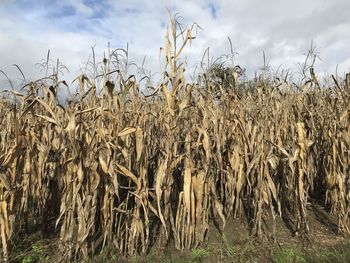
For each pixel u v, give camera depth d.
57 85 5.50
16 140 4.37
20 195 4.75
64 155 4.96
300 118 6.00
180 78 4.80
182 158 5.01
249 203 5.96
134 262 4.59
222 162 5.99
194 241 5.09
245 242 5.12
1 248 4.73
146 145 5.15
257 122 5.62
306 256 4.56
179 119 5.00
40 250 4.89
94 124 4.55
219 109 6.05
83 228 4.52
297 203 5.40
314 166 6.73
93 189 4.53
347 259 4.38
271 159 5.32
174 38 4.81
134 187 4.91
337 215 6.00
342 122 5.76
